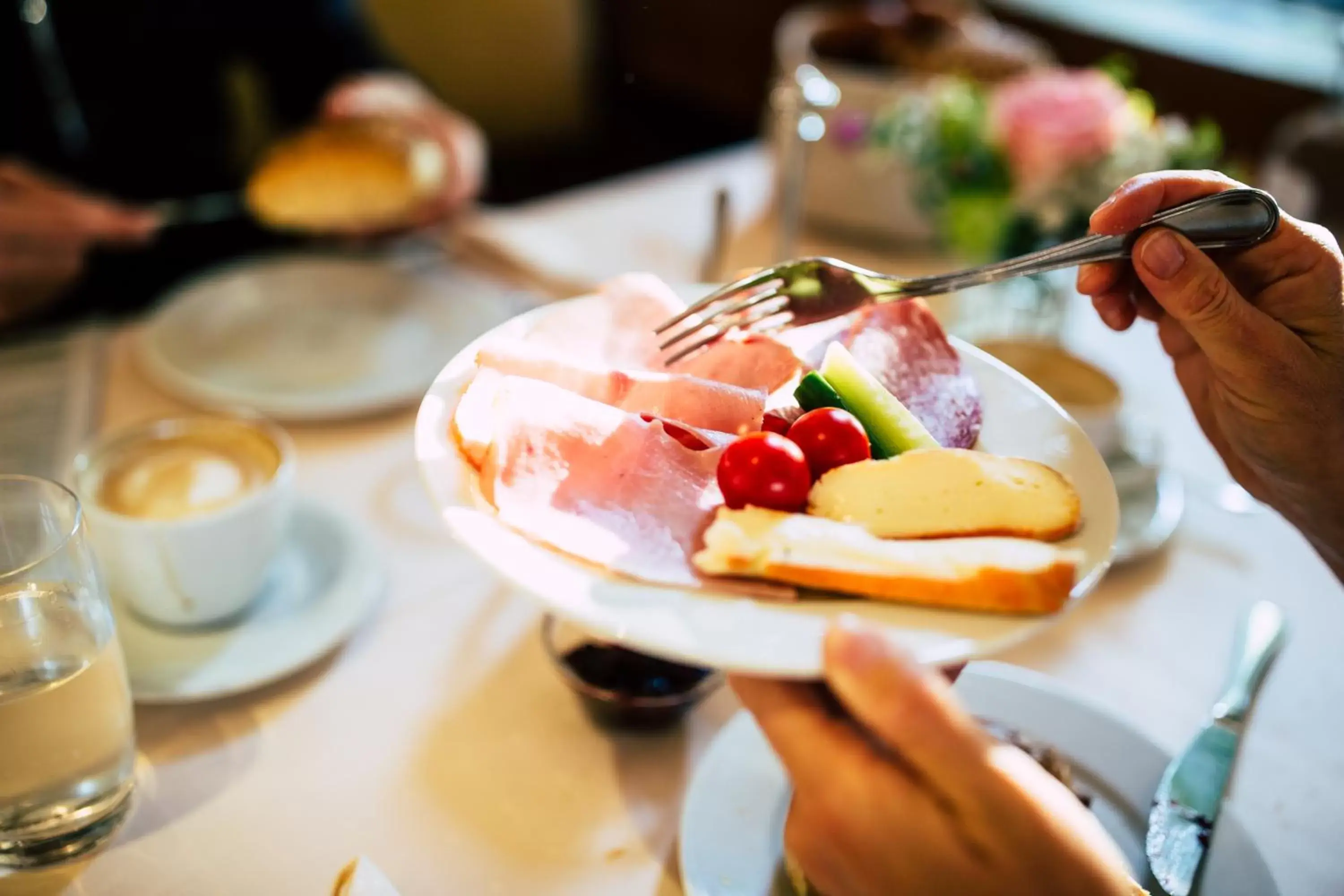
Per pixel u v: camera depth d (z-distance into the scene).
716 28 2.88
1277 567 0.88
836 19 1.43
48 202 1.32
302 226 1.25
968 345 0.68
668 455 0.53
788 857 0.58
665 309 0.67
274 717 0.71
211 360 1.12
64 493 0.62
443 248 1.39
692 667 0.71
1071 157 1.03
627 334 0.67
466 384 0.60
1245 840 0.60
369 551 0.85
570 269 1.29
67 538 0.60
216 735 0.70
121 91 1.87
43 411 1.04
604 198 1.55
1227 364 0.66
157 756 0.68
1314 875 0.62
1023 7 2.24
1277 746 0.71
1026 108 1.07
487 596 0.83
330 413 1.03
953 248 1.20
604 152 2.33
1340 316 0.66
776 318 0.66
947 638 0.45
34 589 0.59
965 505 0.51
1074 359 0.92
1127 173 1.04
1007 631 0.46
